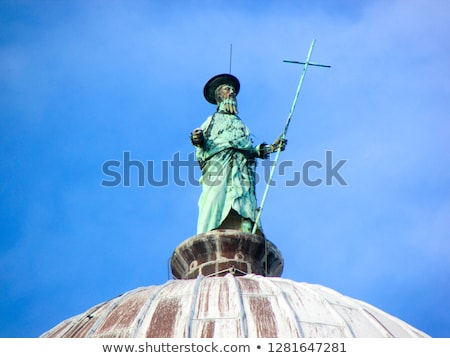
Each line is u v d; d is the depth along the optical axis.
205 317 131.25
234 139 162.00
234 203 156.00
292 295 136.75
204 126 165.00
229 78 170.25
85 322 137.88
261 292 136.75
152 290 140.88
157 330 130.75
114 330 132.62
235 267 150.38
